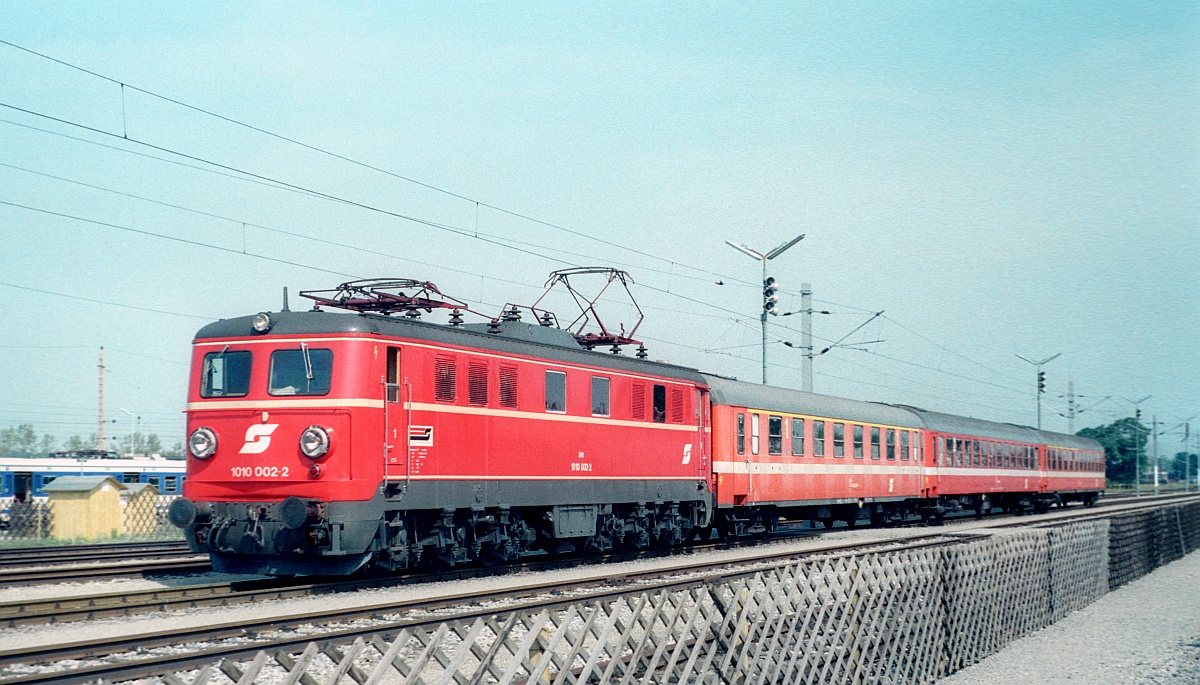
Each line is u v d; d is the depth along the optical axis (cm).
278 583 1703
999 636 1664
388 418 1656
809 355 3666
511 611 866
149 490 3316
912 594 1342
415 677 744
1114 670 1538
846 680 1184
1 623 1277
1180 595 2391
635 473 2270
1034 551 1853
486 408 1859
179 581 1780
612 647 1063
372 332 1642
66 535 3056
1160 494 9288
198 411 1673
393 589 1658
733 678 1000
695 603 970
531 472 1959
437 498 1742
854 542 2672
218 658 757
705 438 2572
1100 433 14788
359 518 1598
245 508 1609
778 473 2883
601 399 2172
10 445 12888
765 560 2059
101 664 955
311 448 1585
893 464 3600
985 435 4459
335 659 802
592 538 2223
